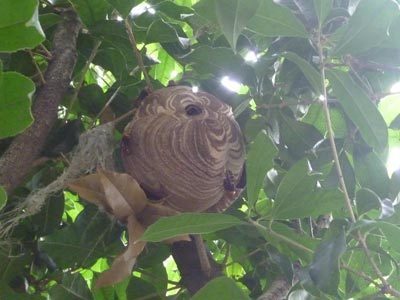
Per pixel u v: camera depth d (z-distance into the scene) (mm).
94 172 889
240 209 1093
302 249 894
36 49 968
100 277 769
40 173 1020
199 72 1047
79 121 1001
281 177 1065
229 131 840
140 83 1067
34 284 1056
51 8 1044
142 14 1062
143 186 827
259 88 1052
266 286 1094
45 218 1038
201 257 946
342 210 1111
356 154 1024
